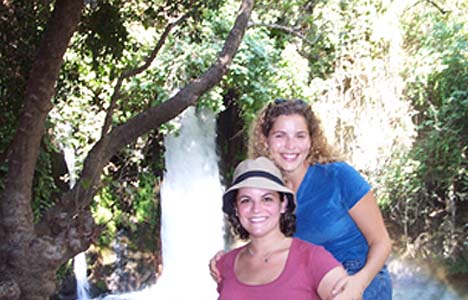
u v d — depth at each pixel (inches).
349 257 112.4
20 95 258.2
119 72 365.7
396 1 444.1
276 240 99.3
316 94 439.5
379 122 431.8
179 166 458.6
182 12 286.2
